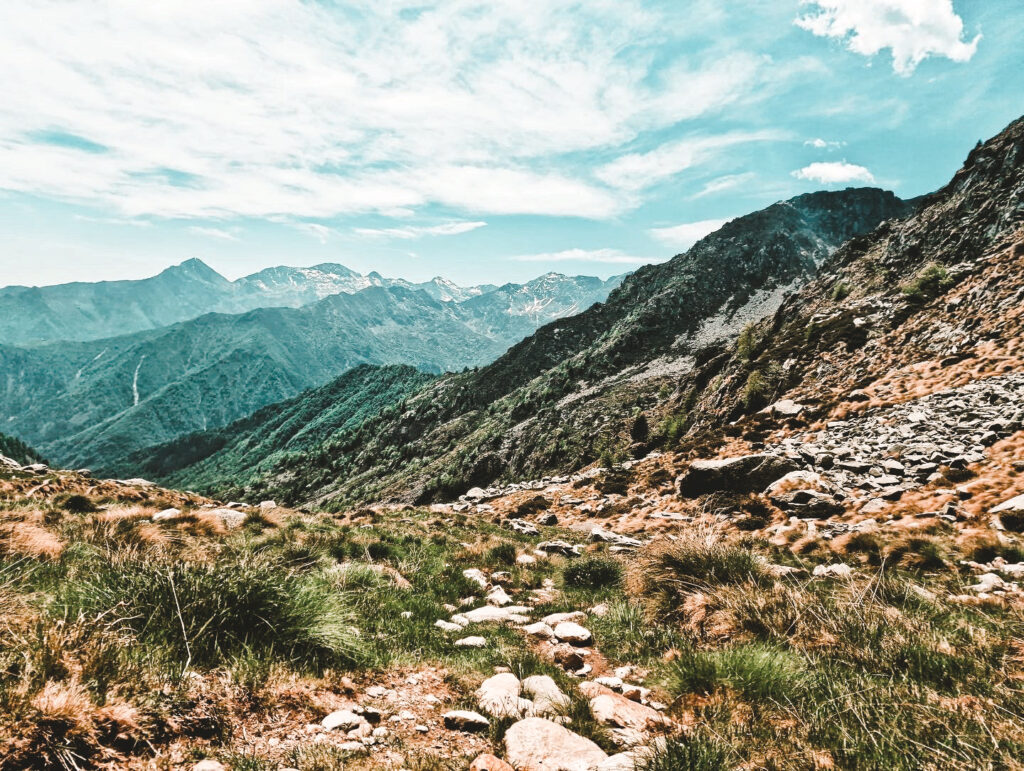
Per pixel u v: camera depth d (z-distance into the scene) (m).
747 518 23.58
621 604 8.71
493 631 7.67
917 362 47.94
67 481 20.27
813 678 4.56
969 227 83.00
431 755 3.56
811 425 39.59
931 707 3.85
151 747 2.97
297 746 3.37
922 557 11.96
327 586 6.55
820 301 104.69
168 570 4.91
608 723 4.39
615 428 147.75
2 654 3.33
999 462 20.72
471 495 56.47
